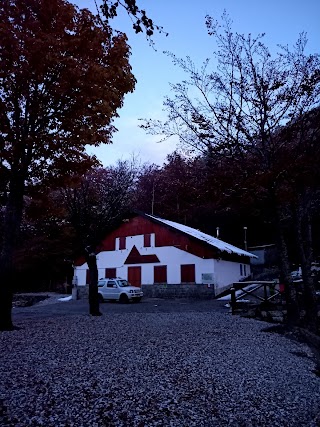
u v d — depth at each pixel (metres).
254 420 4.25
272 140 10.36
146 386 5.16
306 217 11.70
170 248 27.03
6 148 9.46
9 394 4.50
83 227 15.60
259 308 14.30
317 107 10.20
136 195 37.03
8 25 8.02
